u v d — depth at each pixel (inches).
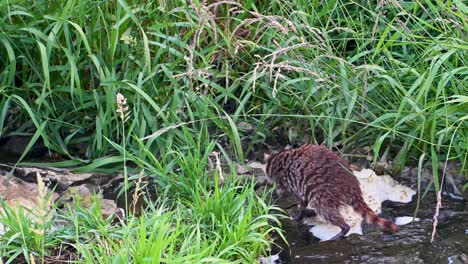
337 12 343.0
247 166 316.5
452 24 335.9
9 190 295.0
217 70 332.5
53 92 329.7
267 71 328.5
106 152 320.8
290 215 297.9
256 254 265.6
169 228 260.2
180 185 290.4
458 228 287.7
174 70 331.0
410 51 345.7
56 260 256.5
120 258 236.7
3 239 255.8
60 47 316.5
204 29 340.2
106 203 291.3
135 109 315.3
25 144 332.2
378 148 301.1
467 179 309.6
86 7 326.6
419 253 274.7
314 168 288.0
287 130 334.0
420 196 306.7
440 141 298.7
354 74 320.2
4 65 335.3
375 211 298.7
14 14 319.3
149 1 330.0
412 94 322.0
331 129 315.6
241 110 336.5
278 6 352.2
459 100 293.1
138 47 329.1
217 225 265.9
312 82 316.5
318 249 277.7
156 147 318.3
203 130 317.4
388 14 358.0
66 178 308.8
